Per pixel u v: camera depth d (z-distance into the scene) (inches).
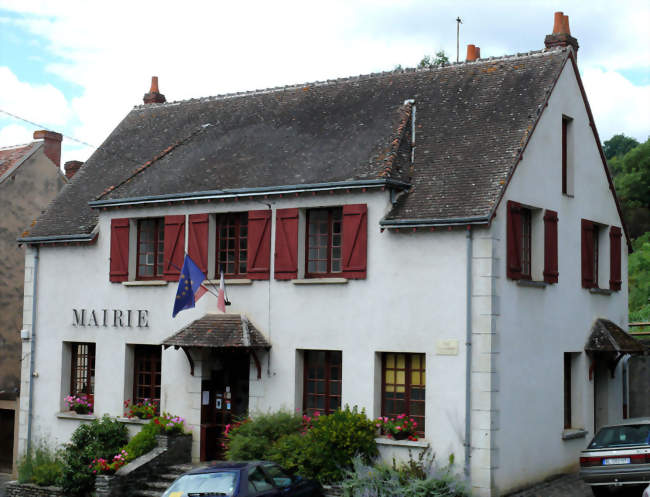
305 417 738.8
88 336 882.8
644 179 2025.1
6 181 1072.2
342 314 736.3
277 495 557.6
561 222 795.4
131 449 770.2
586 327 832.9
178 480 553.0
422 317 696.4
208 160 873.5
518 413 700.0
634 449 629.9
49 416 900.0
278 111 925.2
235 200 798.5
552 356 763.4
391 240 715.4
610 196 906.1
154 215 847.1
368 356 720.3
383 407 722.2
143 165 919.7
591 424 824.9
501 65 831.7
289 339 762.2
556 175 789.2
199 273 779.4
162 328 834.8
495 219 679.1
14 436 964.6
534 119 744.3
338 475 673.0
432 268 695.7
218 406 810.2
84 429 817.5
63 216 927.7
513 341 698.2
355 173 740.0
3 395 978.7
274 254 775.7
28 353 920.9
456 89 829.8
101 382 867.4
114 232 869.8
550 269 760.3
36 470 820.6
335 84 924.0
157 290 841.5
